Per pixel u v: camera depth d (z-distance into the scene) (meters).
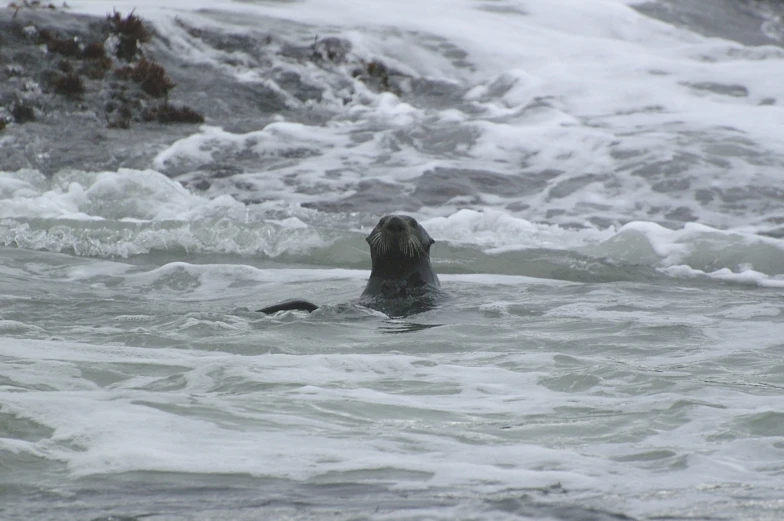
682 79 98.50
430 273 43.53
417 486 13.84
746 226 65.44
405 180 76.81
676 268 50.94
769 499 12.98
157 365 23.73
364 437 17.05
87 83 94.44
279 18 110.88
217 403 19.25
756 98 93.75
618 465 15.33
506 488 13.73
